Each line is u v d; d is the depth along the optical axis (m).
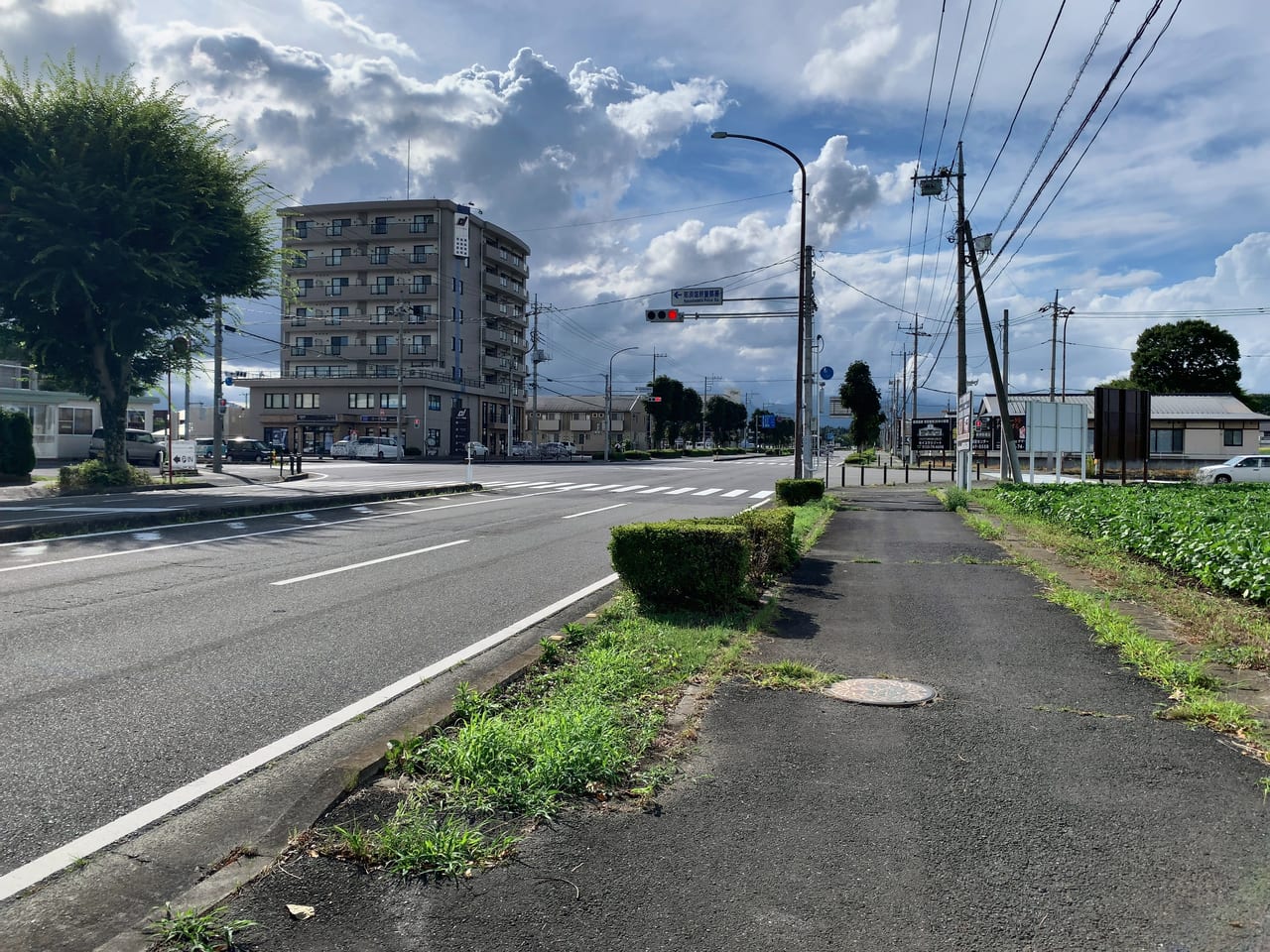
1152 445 50.19
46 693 4.80
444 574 9.36
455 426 66.44
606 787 3.53
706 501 22.64
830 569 10.16
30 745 4.02
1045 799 3.49
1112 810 3.39
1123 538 11.61
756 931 2.53
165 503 16.83
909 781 3.67
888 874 2.87
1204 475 37.09
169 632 6.38
